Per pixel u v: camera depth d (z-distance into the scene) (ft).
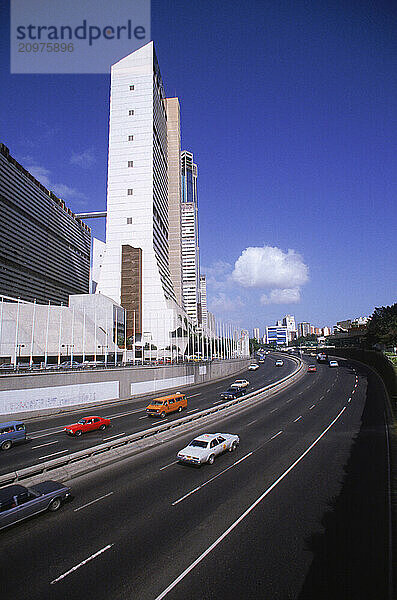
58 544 38.11
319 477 57.82
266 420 103.55
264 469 62.18
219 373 242.58
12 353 210.79
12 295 353.31
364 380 184.65
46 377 112.78
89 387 126.82
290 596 29.66
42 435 87.92
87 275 548.31
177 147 517.96
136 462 66.90
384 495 49.98
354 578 31.91
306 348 575.38
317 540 38.58
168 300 351.25
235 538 39.11
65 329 242.37
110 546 37.60
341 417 104.88
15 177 361.10
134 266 344.08
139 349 322.96
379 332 281.33
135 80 380.99
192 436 85.87
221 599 29.45
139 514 45.14
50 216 435.12
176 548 37.14
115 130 373.61
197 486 54.44
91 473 60.85
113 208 360.28
